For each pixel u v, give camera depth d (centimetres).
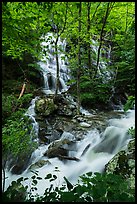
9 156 661
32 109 1028
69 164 697
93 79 1298
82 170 659
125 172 511
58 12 988
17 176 655
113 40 1540
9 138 509
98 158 710
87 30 1153
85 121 975
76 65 1209
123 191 277
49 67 1554
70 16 1082
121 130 799
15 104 966
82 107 1210
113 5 1256
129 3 1252
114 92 1399
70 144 798
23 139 577
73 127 913
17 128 585
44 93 1319
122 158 552
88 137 840
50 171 659
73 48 1125
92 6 1220
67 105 1102
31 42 602
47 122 964
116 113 1177
